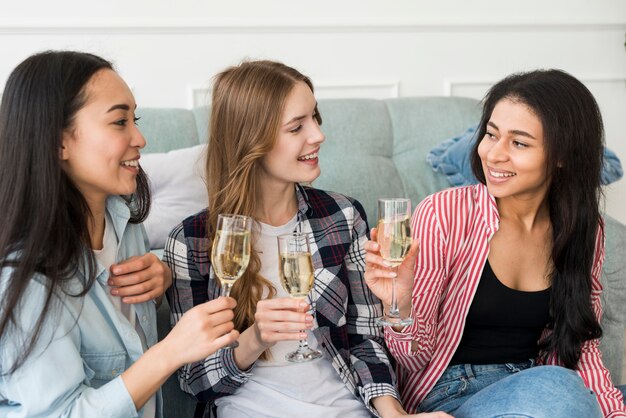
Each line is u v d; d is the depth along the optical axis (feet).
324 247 5.75
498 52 12.30
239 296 5.40
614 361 7.42
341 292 5.71
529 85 5.44
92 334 4.59
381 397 5.43
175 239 5.54
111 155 4.45
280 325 4.70
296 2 11.28
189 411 6.18
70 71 4.37
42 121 4.27
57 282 4.24
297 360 5.03
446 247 5.65
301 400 5.27
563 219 5.59
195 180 7.81
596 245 5.89
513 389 5.05
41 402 4.19
